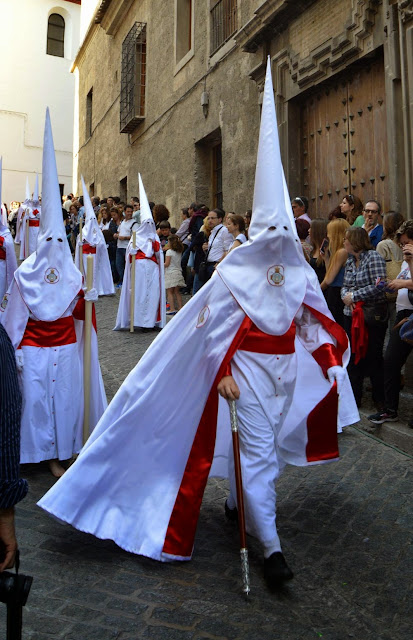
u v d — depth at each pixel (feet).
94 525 10.24
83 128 95.25
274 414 9.86
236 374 9.70
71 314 14.29
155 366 10.71
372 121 28.04
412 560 10.07
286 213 9.90
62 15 115.24
